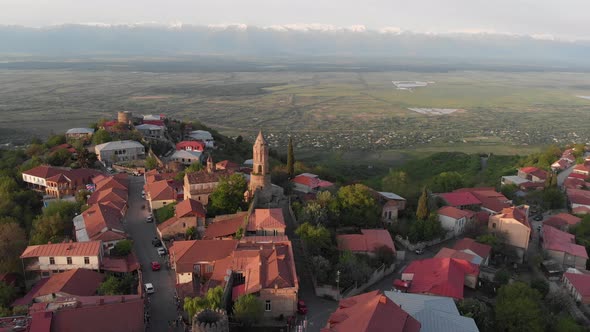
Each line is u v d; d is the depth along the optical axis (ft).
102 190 474.08
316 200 420.77
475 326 250.98
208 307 245.24
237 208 401.08
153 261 343.05
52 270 322.75
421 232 411.95
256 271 278.46
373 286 333.21
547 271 369.50
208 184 420.77
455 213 437.99
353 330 219.82
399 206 464.24
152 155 611.06
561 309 322.96
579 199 531.09
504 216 412.57
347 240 371.56
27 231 425.69
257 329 258.37
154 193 447.83
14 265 335.67
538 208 529.45
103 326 233.14
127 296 265.95
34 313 232.94
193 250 320.50
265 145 411.54
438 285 304.71
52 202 453.17
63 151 604.08
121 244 348.79
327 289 297.33
